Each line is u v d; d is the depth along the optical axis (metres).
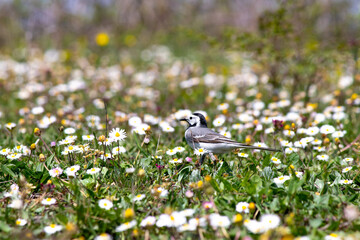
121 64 24.92
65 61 26.11
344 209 6.75
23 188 7.57
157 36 32.91
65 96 17.78
